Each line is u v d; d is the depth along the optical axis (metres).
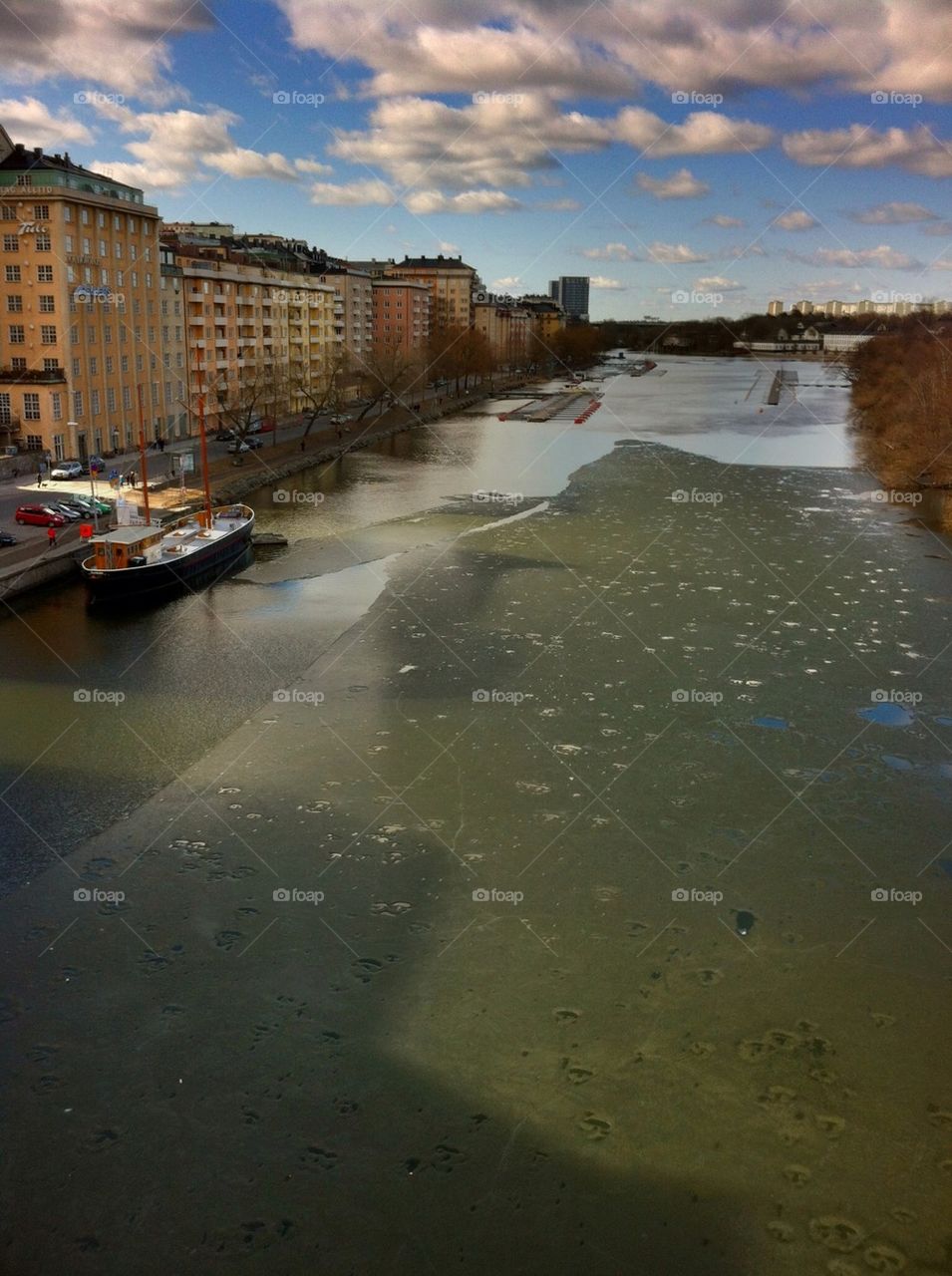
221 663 45.50
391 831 31.25
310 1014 23.78
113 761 35.81
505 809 32.56
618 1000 24.28
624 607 52.81
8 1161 19.98
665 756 36.19
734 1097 21.52
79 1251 18.30
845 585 56.66
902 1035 23.22
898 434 101.50
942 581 57.59
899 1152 20.20
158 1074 22.05
